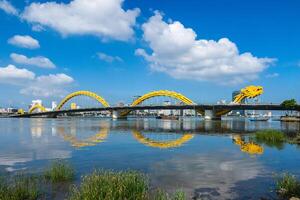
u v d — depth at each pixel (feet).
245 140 165.68
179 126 343.87
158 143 151.94
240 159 97.25
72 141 160.56
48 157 101.86
